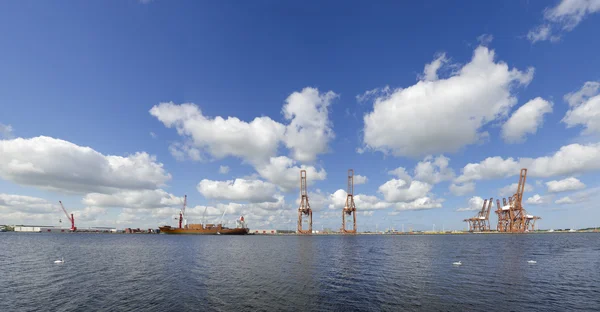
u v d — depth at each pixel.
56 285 31.81
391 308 23.61
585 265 46.00
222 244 113.44
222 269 44.03
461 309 23.23
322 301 25.64
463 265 46.88
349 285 32.03
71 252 72.06
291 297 26.98
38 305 24.44
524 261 51.44
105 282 33.50
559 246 89.81
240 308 23.66
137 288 30.44
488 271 40.69
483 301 25.45
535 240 134.25
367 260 55.78
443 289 29.81
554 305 24.17
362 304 24.69
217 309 23.41
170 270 42.81
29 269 43.12
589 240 131.50
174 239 164.50
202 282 33.69
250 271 42.03
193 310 23.08
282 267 46.38
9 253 67.81
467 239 158.38
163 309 23.36
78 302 25.23
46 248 84.75
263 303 25.06
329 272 41.12
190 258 59.66
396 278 36.06
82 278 36.03
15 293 28.27
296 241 144.12
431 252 72.31
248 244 114.56
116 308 23.62
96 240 144.75
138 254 68.25
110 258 58.72
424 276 37.25
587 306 23.88
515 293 28.02
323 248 91.12
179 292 28.78
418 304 24.61
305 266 47.59
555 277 35.91
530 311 22.69
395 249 84.56
